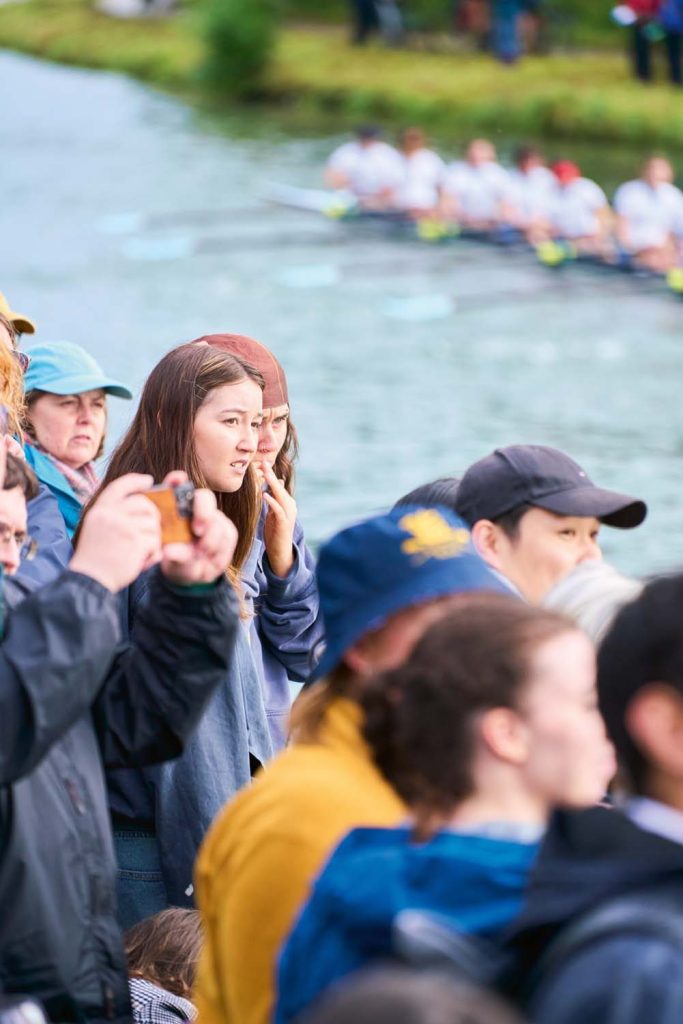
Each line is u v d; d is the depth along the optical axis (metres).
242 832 9.70
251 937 9.45
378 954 8.26
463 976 7.78
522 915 7.77
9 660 9.49
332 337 68.19
